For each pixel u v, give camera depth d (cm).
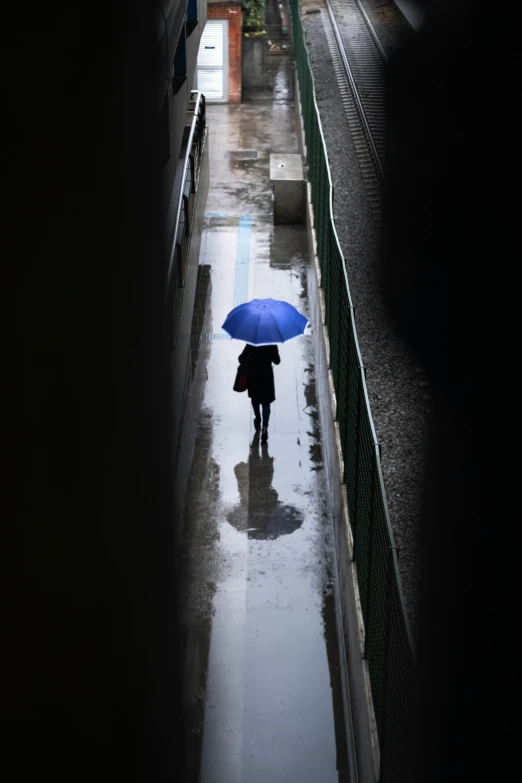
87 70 394
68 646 484
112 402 444
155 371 468
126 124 423
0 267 409
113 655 491
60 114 393
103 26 390
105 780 512
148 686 504
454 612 266
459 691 321
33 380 427
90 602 476
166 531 511
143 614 489
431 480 215
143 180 438
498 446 189
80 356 430
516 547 223
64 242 413
